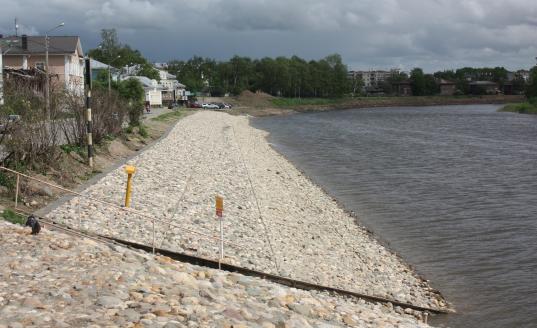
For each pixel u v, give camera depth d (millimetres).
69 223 16188
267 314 9695
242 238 17750
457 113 134875
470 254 19062
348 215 24484
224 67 178250
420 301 14789
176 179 26625
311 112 155625
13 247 11625
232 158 38656
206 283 10914
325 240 19656
